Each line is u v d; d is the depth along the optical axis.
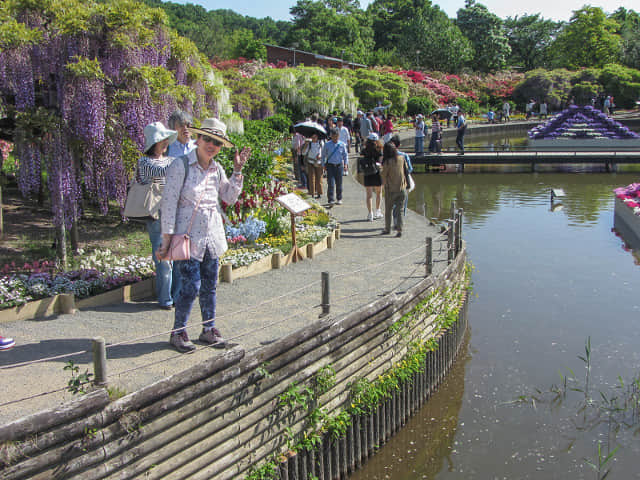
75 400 3.64
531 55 92.62
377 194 12.15
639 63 70.12
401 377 6.84
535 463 6.40
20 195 11.32
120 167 7.66
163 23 8.39
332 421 5.81
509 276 12.39
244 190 9.73
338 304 6.71
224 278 7.54
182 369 4.56
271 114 25.12
